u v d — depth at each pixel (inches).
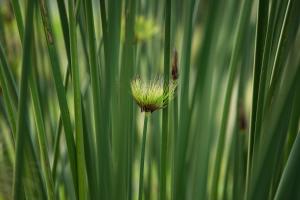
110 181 64.2
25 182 62.0
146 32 81.7
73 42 59.7
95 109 62.7
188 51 67.5
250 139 62.5
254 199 61.6
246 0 66.0
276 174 64.1
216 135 89.2
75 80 60.5
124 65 62.0
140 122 89.4
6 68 62.5
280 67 60.2
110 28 61.7
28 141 61.3
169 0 62.3
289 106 59.7
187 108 68.0
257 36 60.4
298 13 58.7
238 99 74.0
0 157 67.1
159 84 63.9
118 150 63.7
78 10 65.2
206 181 73.1
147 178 81.6
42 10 59.5
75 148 63.3
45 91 80.8
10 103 63.2
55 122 84.2
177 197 68.9
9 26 86.0
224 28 77.0
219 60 77.4
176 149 68.3
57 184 71.8
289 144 64.1
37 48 80.8
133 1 61.2
